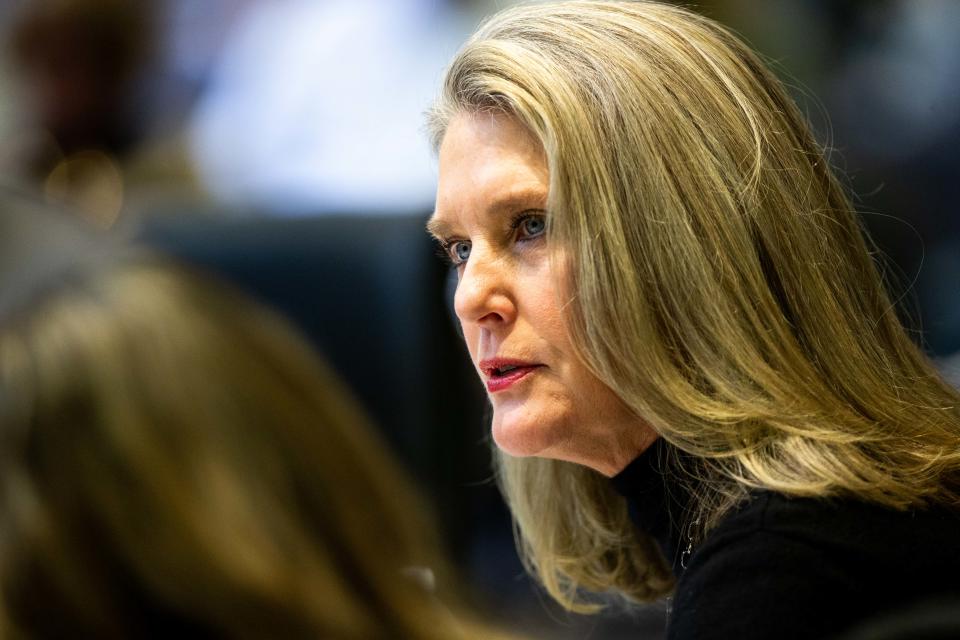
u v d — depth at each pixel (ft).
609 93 15.19
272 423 12.90
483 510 33.06
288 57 43.86
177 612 11.79
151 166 40.47
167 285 13.62
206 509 12.03
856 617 13.87
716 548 14.26
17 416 12.23
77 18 39.50
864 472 14.56
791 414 14.84
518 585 32.14
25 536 11.73
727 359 14.87
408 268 31.60
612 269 14.83
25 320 13.09
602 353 14.90
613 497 18.17
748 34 36.29
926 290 34.32
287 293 31.60
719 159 15.33
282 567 12.04
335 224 31.96
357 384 31.48
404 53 43.19
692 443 14.98
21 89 40.16
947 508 14.93
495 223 15.39
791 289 15.49
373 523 13.07
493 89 15.28
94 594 11.69
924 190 35.37
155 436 12.26
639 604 20.11
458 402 31.83
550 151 14.89
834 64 37.27
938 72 36.52
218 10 43.70
